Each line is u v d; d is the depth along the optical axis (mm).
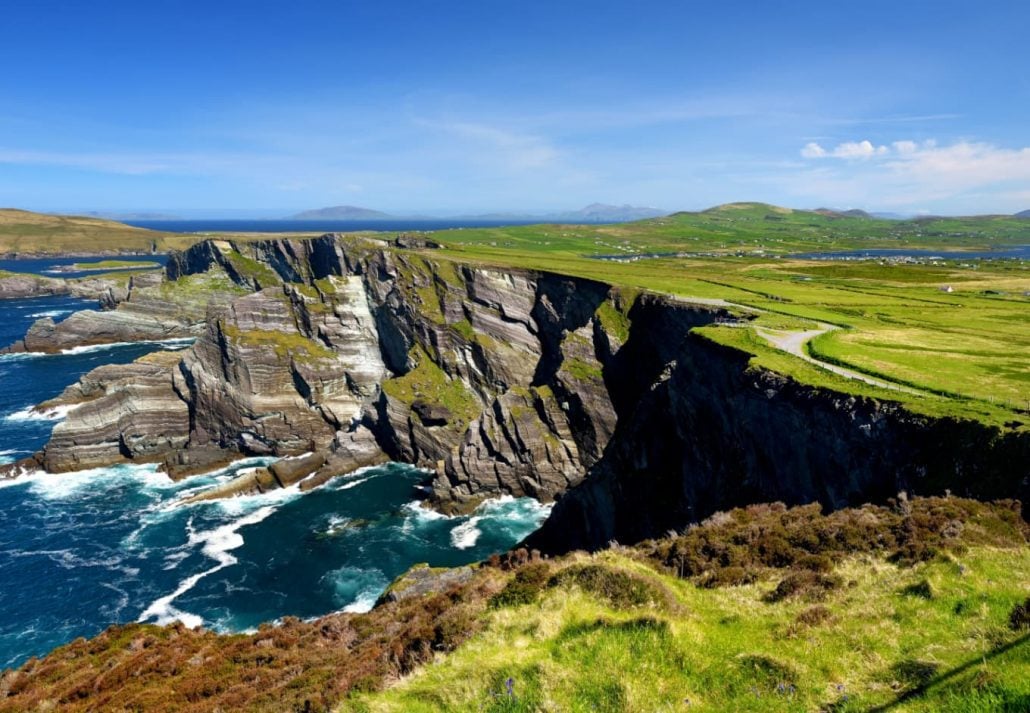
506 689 14133
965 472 33312
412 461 89750
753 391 50750
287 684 21047
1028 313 80125
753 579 22547
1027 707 11203
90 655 31984
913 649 14945
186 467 85500
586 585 20344
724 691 13930
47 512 72312
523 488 79938
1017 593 17344
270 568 61750
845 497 41094
